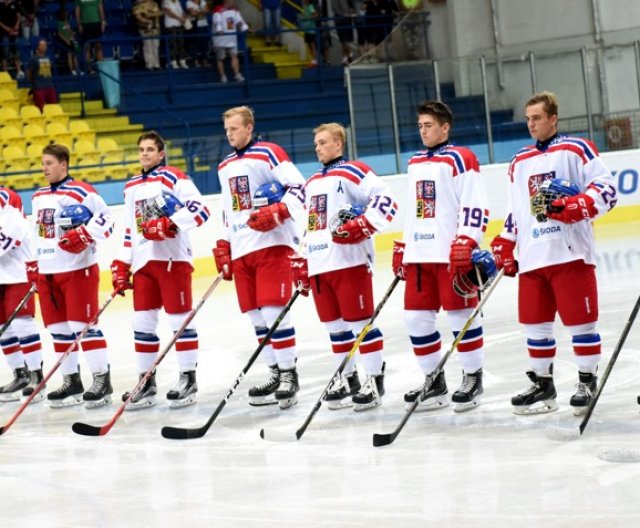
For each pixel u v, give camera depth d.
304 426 7.71
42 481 7.11
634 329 10.67
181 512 6.10
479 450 6.86
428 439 7.29
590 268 7.46
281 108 25.59
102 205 9.80
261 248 8.94
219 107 25.02
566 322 7.45
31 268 9.91
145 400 9.41
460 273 7.81
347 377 8.70
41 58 22.88
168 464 7.28
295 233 9.09
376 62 25.08
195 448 7.70
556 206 7.21
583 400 7.42
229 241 9.21
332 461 6.95
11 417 9.49
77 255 9.61
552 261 7.42
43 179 21.03
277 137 21.98
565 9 26.14
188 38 26.39
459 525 5.43
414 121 21.55
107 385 9.71
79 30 24.64
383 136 21.44
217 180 20.89
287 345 8.88
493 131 22.23
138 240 9.41
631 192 21.95
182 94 25.11
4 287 10.27
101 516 6.16
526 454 6.64
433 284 8.13
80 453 7.85
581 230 7.40
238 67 25.91
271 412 8.75
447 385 8.98
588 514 5.41
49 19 26.16
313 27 27.69
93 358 9.65
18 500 6.67
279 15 27.47
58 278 9.67
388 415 8.20
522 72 22.48
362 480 6.42
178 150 20.72
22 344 10.26
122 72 25.06
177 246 9.32
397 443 7.26
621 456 6.33
